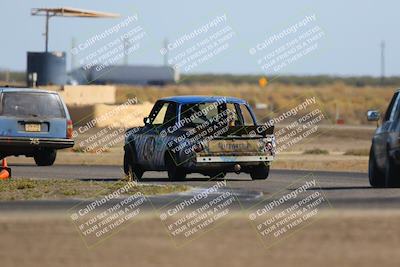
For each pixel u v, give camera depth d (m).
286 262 37.06
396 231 42.66
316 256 38.09
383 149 61.09
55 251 38.91
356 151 118.38
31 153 82.38
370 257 37.75
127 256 38.12
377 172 62.94
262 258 37.84
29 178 71.31
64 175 76.25
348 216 46.75
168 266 36.44
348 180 72.00
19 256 37.81
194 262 37.06
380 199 54.38
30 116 80.06
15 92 79.94
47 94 80.81
